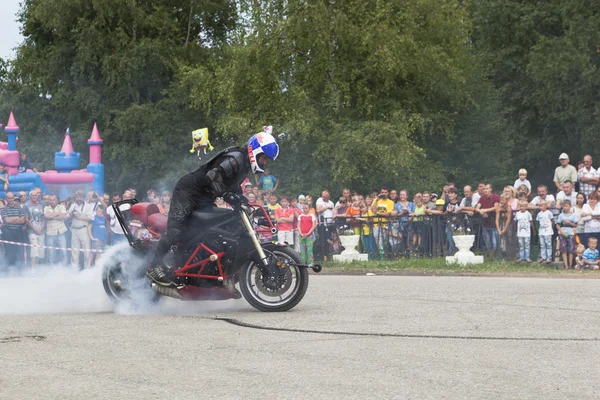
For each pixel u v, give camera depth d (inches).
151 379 193.9
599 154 1391.5
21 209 612.1
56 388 185.6
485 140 1286.9
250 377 195.3
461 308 324.2
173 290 313.0
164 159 1381.6
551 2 1552.7
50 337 255.9
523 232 581.9
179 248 312.0
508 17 1588.3
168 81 1449.3
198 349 232.8
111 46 1425.9
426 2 1062.4
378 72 1045.2
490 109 1270.9
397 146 970.7
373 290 401.1
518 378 194.4
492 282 447.2
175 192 309.9
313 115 1016.2
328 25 1016.2
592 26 1378.0
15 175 799.7
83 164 1446.9
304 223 629.6
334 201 1018.7
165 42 1405.0
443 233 625.0
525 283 438.0
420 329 269.0
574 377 195.9
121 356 222.8
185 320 293.1
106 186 1462.8
